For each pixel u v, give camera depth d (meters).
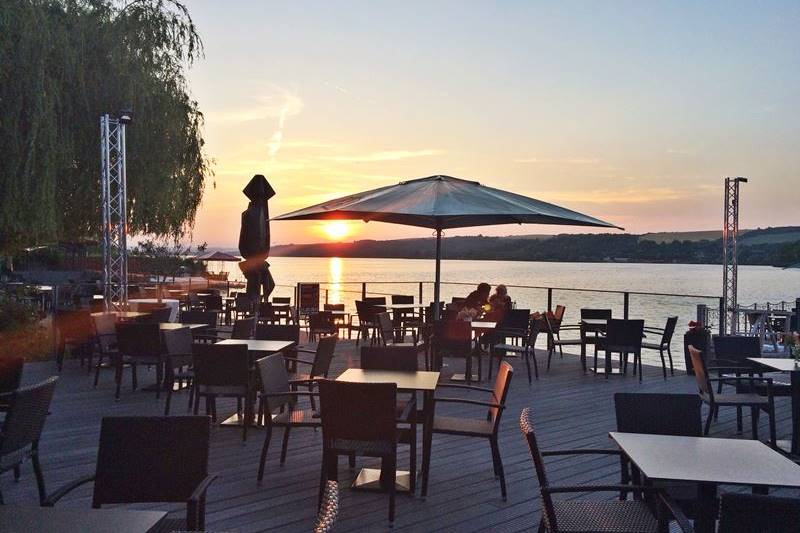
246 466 5.11
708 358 9.88
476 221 9.14
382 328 9.63
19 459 3.84
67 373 9.28
